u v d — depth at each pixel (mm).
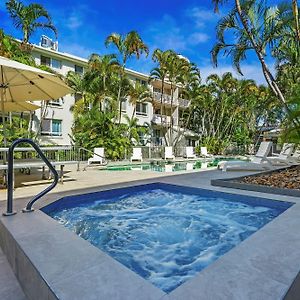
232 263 1639
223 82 24969
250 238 2094
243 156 22234
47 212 3463
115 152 15852
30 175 7035
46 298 1410
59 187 5055
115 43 17812
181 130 26812
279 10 7543
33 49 16438
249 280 1427
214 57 8828
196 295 1290
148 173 7941
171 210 4387
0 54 12234
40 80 5730
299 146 8109
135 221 3893
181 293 1312
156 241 3146
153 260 2619
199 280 1432
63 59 18391
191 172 7797
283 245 1945
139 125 22203
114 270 1577
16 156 8570
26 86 6156
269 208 3916
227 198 4508
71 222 3773
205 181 5789
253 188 4652
